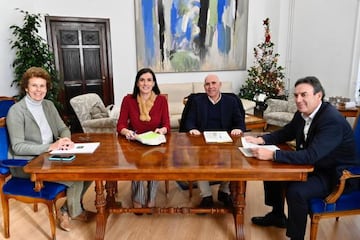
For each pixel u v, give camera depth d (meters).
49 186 1.97
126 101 2.45
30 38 4.08
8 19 4.11
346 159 1.85
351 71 4.82
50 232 2.19
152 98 2.43
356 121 2.09
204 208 2.19
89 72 5.21
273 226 2.25
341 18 4.91
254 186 3.00
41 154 1.87
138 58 5.43
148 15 5.31
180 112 4.99
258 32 6.11
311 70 5.55
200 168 1.61
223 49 5.91
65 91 5.08
